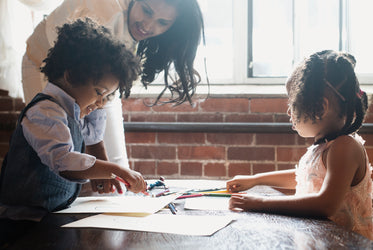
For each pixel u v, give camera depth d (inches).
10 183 35.1
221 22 90.8
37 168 34.8
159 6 49.8
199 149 82.5
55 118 34.4
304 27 89.2
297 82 40.4
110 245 25.1
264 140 80.9
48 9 78.9
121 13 52.1
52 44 53.8
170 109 83.3
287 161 80.4
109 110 59.1
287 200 34.4
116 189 45.1
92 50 35.0
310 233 27.4
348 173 35.6
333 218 38.0
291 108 41.9
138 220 31.2
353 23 88.0
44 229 29.0
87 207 36.1
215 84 90.4
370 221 39.0
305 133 42.1
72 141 36.1
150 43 58.6
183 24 56.1
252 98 81.6
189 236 26.9
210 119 82.5
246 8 89.7
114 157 59.7
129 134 84.0
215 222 30.3
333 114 39.6
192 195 42.3
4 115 86.1
